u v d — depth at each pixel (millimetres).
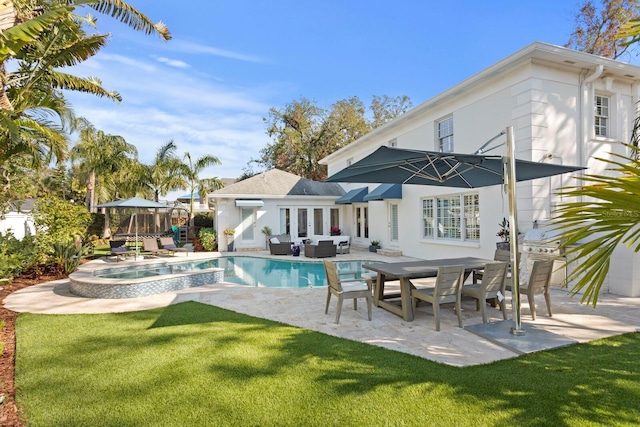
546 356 5422
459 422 3721
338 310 7414
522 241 11773
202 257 19469
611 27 19297
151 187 28859
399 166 8148
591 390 4320
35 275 13578
